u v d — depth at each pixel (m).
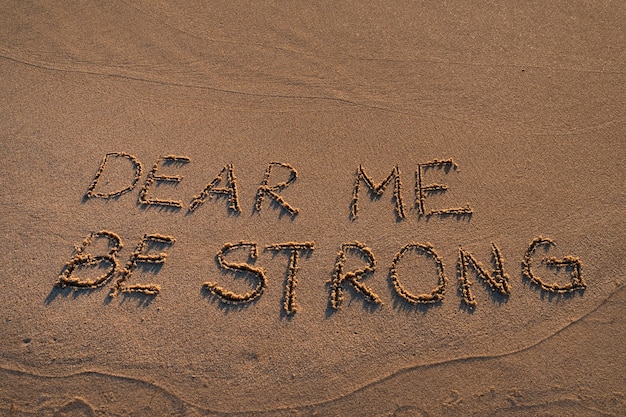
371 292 1.08
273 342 1.03
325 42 1.54
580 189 1.22
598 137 1.31
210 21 1.60
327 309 1.06
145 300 1.08
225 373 1.00
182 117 1.36
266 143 1.31
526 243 1.14
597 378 0.99
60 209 1.19
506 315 1.05
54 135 1.32
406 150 1.29
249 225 1.17
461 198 1.21
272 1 1.66
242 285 1.09
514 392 0.98
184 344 1.03
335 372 1.00
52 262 1.12
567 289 1.08
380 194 1.21
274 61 1.49
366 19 1.60
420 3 1.65
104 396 0.98
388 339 1.03
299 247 1.14
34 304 1.07
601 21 1.57
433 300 1.07
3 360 1.01
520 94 1.40
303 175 1.25
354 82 1.44
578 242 1.14
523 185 1.22
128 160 1.28
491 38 1.54
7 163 1.27
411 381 0.99
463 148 1.29
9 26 1.58
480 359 1.01
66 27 1.58
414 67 1.47
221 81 1.44
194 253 1.13
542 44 1.52
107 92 1.42
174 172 1.25
